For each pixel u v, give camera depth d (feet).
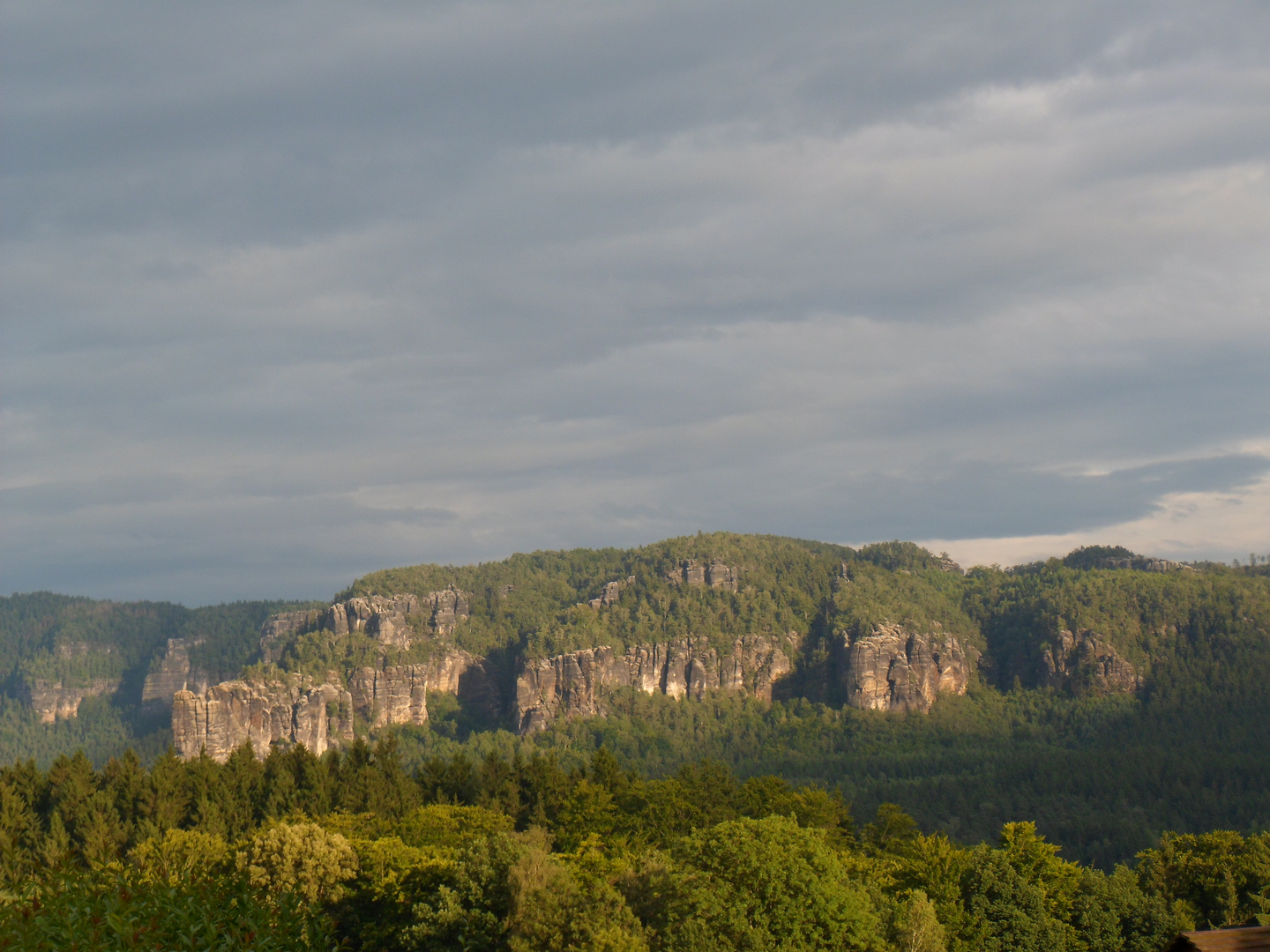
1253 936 120.88
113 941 111.55
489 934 354.33
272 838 434.71
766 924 329.11
